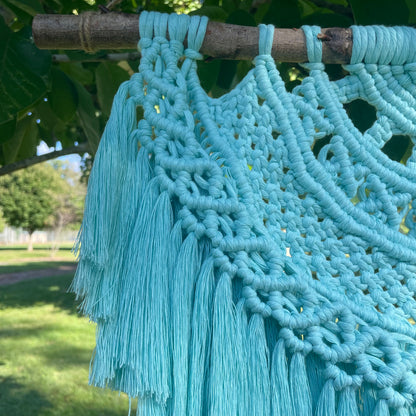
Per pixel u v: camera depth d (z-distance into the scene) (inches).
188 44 22.7
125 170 22.1
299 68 32.0
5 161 53.8
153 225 21.5
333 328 22.6
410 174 24.3
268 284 21.8
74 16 22.4
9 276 391.9
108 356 20.9
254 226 22.3
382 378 21.9
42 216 668.1
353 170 24.0
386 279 23.5
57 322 223.8
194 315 21.3
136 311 20.6
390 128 24.5
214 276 22.4
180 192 21.8
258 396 21.1
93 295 21.1
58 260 565.3
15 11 38.9
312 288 22.7
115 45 22.9
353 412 21.7
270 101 23.4
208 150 22.9
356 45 23.0
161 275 21.1
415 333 23.0
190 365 21.0
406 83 24.0
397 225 23.9
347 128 23.9
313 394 22.5
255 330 21.8
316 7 38.8
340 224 23.6
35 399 128.3
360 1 29.3
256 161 23.3
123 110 22.3
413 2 31.9
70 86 44.9
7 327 213.0
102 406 125.1
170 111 22.4
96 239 20.7
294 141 23.5
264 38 22.7
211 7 36.7
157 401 20.1
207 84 34.1
